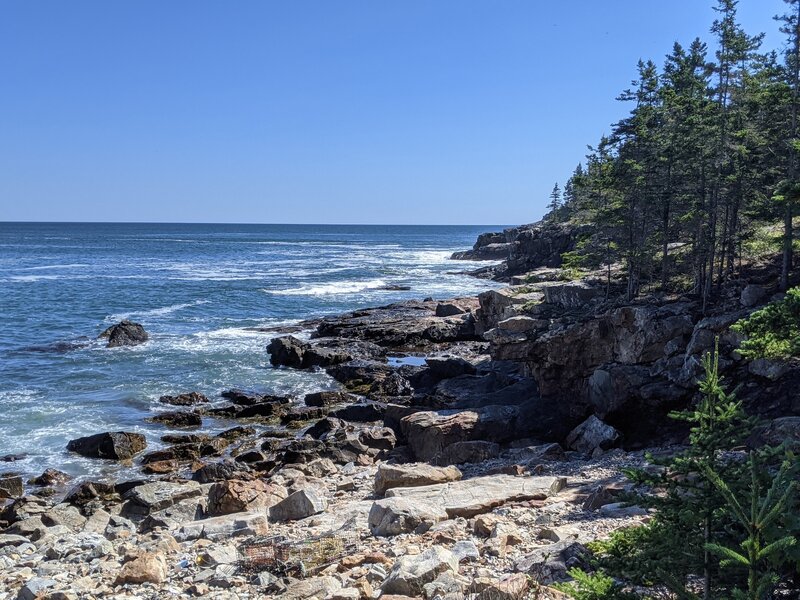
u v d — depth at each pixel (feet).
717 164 94.84
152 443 86.12
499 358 97.40
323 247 573.74
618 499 25.21
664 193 102.22
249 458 79.92
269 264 362.53
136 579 39.19
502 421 81.35
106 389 109.29
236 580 38.09
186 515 58.03
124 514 61.98
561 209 336.70
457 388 108.06
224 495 58.08
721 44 119.55
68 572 42.70
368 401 106.42
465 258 408.46
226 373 122.52
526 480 56.08
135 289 233.55
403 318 167.43
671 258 113.39
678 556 23.09
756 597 18.78
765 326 37.65
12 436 86.84
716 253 100.53
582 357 89.45
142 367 124.57
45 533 56.03
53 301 201.57
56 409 98.07
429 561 35.63
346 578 36.83
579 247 126.82
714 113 107.24
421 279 293.43
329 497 62.64
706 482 23.59
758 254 106.42
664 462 24.40
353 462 78.59
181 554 45.32
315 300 220.64
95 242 597.11
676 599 25.62
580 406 85.92
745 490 23.16
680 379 77.10
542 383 93.56
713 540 23.06
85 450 81.61
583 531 41.45
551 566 33.94
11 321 168.66
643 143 110.52
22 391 106.52
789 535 19.21
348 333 153.17
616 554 25.05
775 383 68.49
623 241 107.76
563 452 73.87
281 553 42.27
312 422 96.32
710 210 96.63
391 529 45.60
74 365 124.26
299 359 128.88
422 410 91.61
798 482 22.33
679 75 140.97
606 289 110.22
